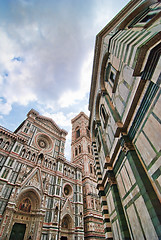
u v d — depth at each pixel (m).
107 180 13.04
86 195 41.66
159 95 6.04
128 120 8.75
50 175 34.75
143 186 6.42
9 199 23.89
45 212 27.88
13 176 27.38
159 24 5.95
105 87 14.78
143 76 6.64
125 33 8.91
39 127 43.38
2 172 25.92
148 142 6.79
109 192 12.44
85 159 52.00
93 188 44.66
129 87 8.58
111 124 11.95
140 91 7.36
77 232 30.52
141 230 6.70
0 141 30.20
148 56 5.98
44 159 36.44
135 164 7.39
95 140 20.78
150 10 9.01
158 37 5.61
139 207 6.90
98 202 42.16
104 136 15.17
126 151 8.48
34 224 25.48
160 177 5.81
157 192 5.96
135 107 8.05
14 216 24.27
